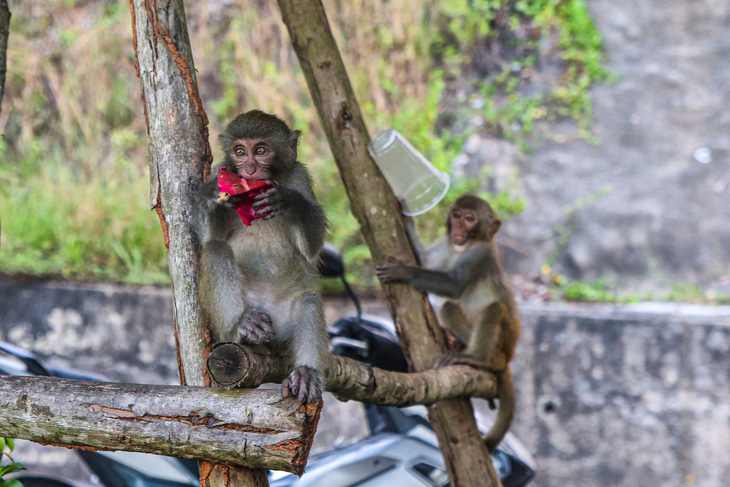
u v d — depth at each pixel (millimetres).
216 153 11055
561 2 12516
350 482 5465
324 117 5828
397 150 5977
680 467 8273
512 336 6758
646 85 11844
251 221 3975
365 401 4496
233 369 3365
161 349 8883
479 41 12516
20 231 10234
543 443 8641
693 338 8391
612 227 10594
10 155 11945
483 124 11805
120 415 3334
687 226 10461
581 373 8617
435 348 6098
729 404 8211
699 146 11188
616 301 9672
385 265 5977
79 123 12219
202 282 4004
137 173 11312
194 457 3332
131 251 9945
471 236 7438
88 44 12602
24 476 5207
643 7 12516
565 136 11570
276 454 3217
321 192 10828
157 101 4109
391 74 12070
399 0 12344
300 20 5660
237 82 12344
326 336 4145
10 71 12609
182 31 4199
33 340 9078
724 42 11945
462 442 5746
